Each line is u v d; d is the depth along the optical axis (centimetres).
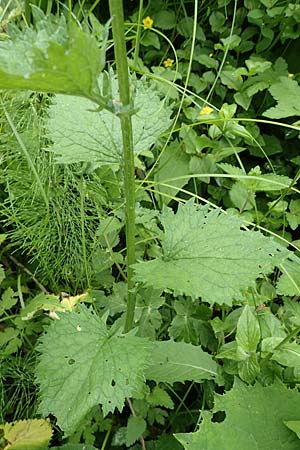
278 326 66
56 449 63
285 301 72
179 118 92
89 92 37
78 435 65
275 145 98
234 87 96
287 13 97
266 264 47
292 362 59
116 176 75
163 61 105
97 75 35
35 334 72
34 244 73
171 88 89
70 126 53
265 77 97
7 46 35
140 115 54
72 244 75
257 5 102
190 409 72
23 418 69
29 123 72
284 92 89
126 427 67
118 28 38
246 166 100
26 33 36
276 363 62
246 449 52
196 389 72
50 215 72
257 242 49
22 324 69
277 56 106
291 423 52
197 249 49
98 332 52
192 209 52
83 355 50
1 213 78
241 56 107
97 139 53
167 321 75
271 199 92
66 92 36
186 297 73
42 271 79
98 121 53
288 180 73
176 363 62
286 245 83
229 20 106
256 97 103
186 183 85
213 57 105
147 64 105
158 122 54
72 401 48
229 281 46
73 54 32
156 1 104
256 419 54
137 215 72
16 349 68
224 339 70
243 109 101
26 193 71
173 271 48
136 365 48
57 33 34
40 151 70
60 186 71
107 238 75
